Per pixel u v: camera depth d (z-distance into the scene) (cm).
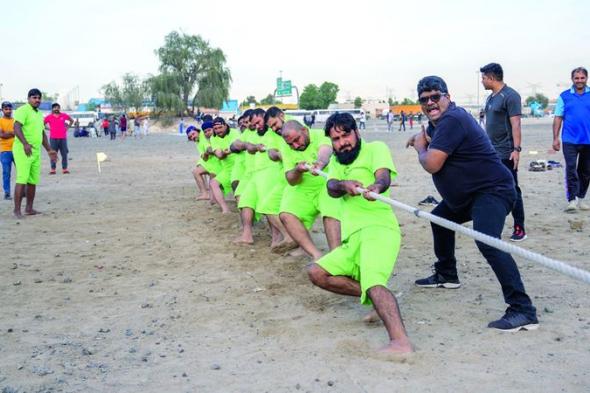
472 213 495
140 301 581
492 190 491
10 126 1257
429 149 496
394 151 2558
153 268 704
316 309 541
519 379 388
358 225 479
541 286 580
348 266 483
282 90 8362
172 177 1741
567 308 517
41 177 1762
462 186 496
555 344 442
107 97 9856
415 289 588
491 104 757
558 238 770
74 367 431
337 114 498
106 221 1014
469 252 729
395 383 387
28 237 888
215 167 1194
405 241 800
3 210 1138
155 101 7594
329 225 607
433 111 498
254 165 873
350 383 390
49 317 539
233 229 924
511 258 476
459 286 588
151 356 448
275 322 511
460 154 490
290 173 644
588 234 786
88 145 3934
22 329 509
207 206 1157
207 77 7575
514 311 474
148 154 2844
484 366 409
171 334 493
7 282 650
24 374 420
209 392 386
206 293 602
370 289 446
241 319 522
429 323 492
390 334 436
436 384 384
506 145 752
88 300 587
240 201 825
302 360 429
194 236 877
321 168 623
